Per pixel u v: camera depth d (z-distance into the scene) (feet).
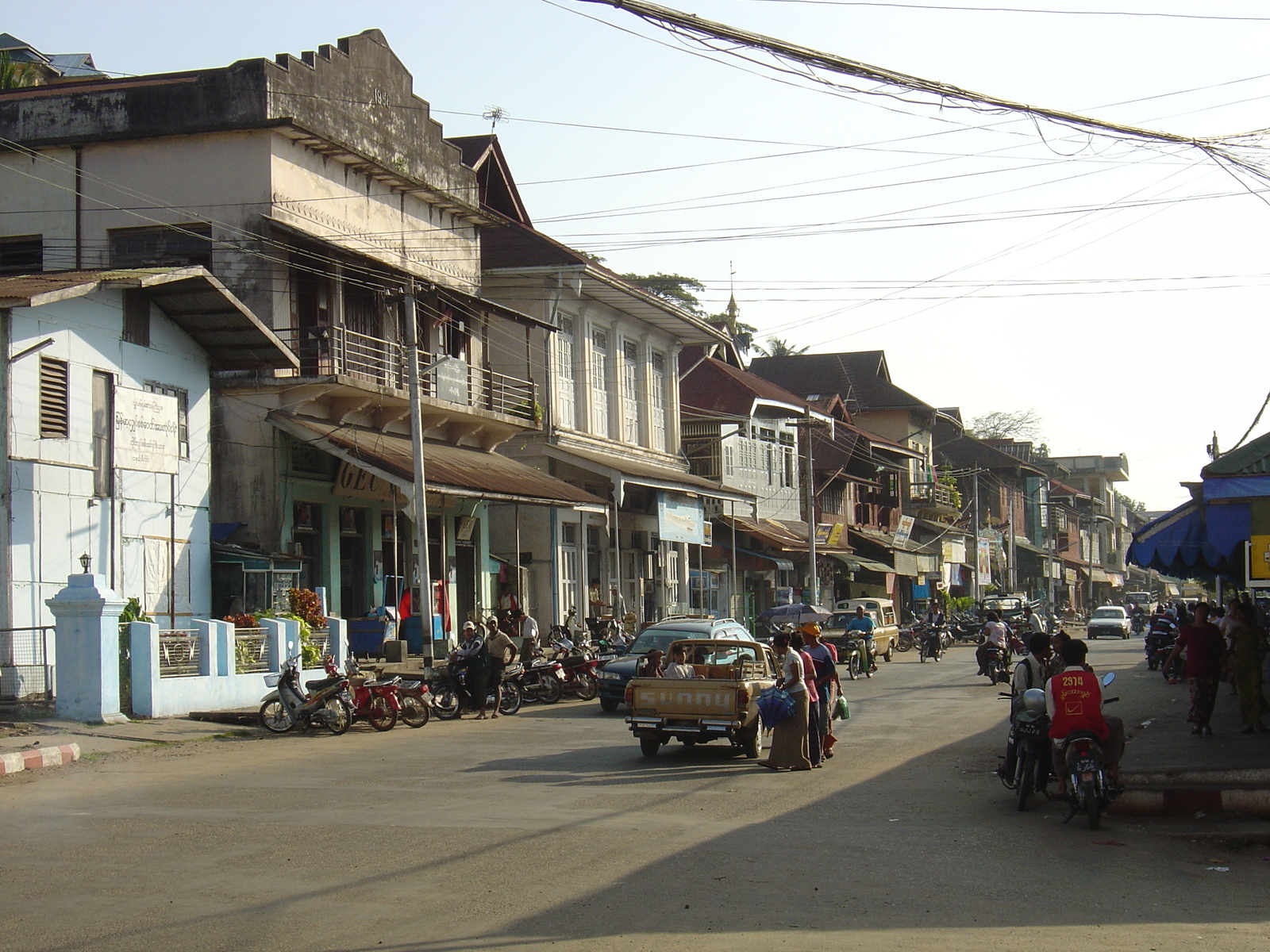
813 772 48.60
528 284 116.06
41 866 30.14
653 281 228.02
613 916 25.25
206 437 78.69
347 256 86.33
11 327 63.00
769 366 248.11
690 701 52.65
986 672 98.37
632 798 41.50
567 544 120.37
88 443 67.87
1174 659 92.02
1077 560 355.56
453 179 105.40
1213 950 22.97
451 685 72.08
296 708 62.49
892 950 22.70
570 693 85.20
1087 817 37.06
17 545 62.59
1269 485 40.14
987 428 386.52
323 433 81.71
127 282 67.97
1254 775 40.86
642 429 138.31
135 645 63.31
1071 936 23.90
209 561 78.33
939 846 33.19
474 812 38.42
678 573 145.48
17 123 86.33
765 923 24.68
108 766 49.73
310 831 34.81
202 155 83.61
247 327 76.43
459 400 99.35
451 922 24.84
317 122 87.10
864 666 106.01
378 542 95.25
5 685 59.98
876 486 205.46
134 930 24.35
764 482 168.55
